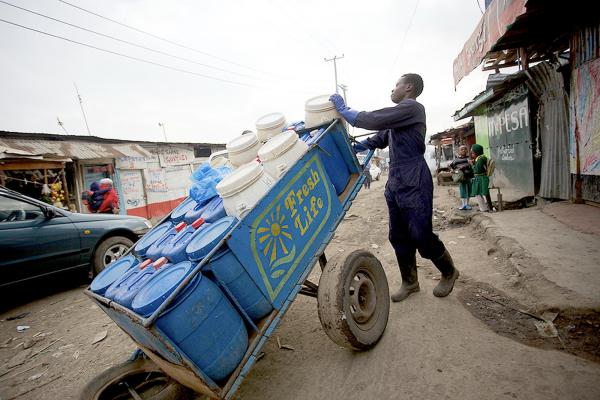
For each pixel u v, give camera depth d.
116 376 2.37
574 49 5.32
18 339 4.15
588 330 2.35
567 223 4.56
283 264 2.17
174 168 16.67
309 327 3.19
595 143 5.06
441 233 5.80
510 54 7.23
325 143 2.73
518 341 2.37
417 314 2.93
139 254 2.86
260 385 2.50
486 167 6.77
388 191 3.04
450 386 2.04
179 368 1.84
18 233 4.91
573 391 1.84
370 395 2.13
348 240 6.29
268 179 2.36
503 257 3.91
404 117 2.65
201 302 1.74
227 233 1.96
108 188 8.16
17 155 8.28
